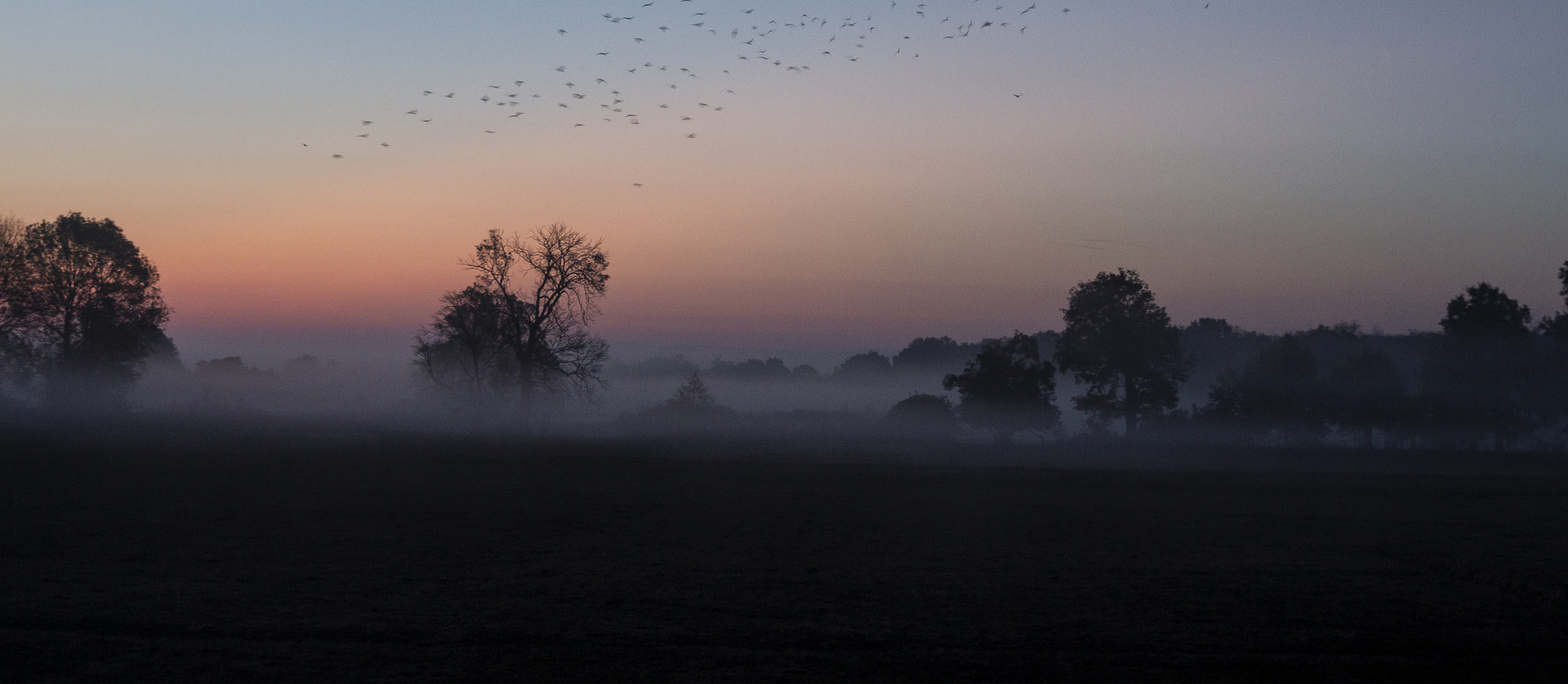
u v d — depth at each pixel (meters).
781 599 13.91
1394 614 13.31
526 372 66.44
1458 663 11.00
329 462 39.81
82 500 24.94
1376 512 27.14
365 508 24.48
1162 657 11.07
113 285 65.31
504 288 67.19
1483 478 42.75
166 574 15.03
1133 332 69.19
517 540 19.61
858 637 11.77
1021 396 66.00
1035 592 14.64
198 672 9.94
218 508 23.81
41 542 18.09
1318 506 28.69
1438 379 64.88
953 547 19.31
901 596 14.25
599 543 19.33
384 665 10.31
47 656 10.41
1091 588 14.98
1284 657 11.12
